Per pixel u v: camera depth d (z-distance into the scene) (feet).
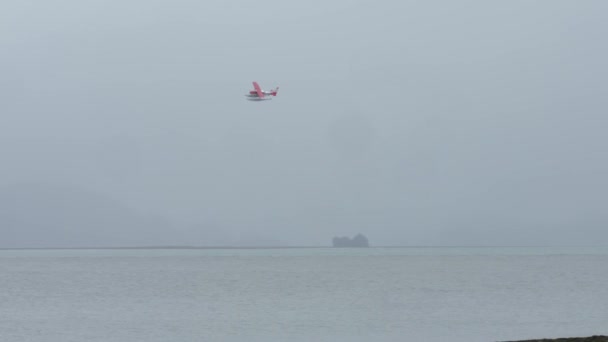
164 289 411.95
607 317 261.24
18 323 258.16
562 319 256.73
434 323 249.14
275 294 373.81
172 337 224.53
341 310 292.61
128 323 256.52
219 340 218.18
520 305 306.76
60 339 222.28
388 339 215.72
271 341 215.51
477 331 228.02
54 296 367.66
